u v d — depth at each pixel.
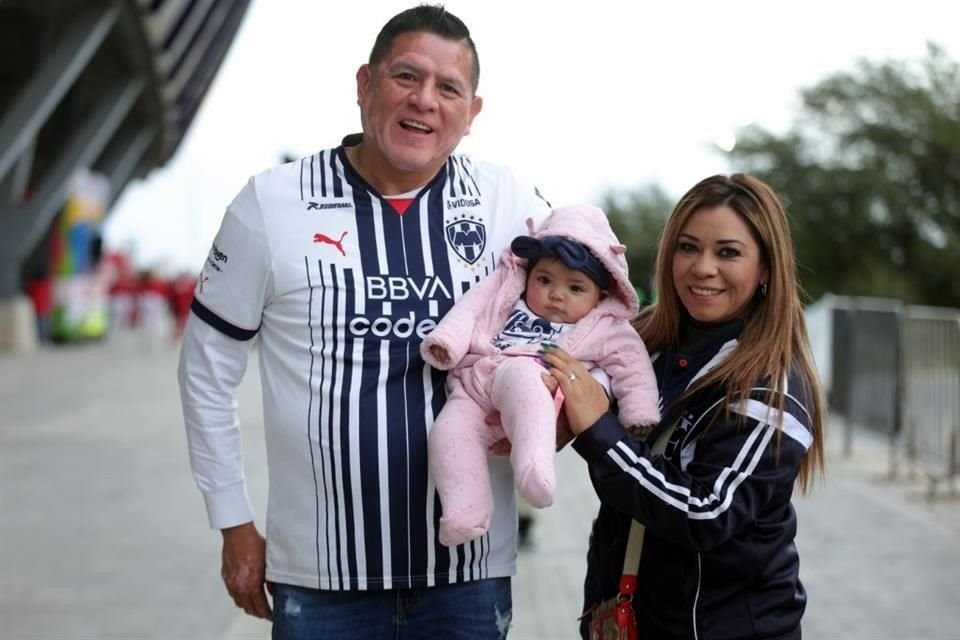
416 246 3.03
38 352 25.12
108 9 22.98
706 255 2.87
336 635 2.98
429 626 3.00
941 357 8.73
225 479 3.12
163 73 31.86
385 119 2.94
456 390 2.92
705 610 2.76
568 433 2.89
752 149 30.70
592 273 2.94
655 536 2.82
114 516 7.90
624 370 2.92
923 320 9.16
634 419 2.84
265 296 3.02
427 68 2.91
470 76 2.99
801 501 8.64
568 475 9.61
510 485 3.04
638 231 45.88
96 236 28.92
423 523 2.95
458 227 3.08
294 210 3.00
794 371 2.79
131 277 39.06
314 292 2.96
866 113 30.41
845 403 11.43
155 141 43.03
